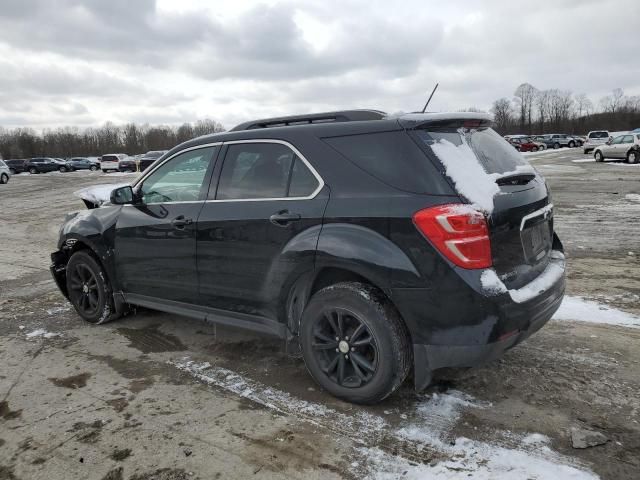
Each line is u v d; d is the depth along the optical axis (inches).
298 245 125.8
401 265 111.1
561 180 713.0
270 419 122.3
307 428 117.8
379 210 114.7
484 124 131.7
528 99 4439.0
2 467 107.8
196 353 163.2
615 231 333.4
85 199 213.8
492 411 121.5
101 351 167.3
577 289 211.9
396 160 115.8
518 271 117.8
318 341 129.6
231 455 109.0
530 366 142.9
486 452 106.3
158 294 167.2
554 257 139.9
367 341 120.5
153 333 181.8
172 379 145.3
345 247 117.8
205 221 147.2
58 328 190.9
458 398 127.7
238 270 141.3
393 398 129.1
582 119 4180.6
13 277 274.7
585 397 126.0
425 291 109.6
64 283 207.2
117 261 177.8
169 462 107.3
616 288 211.2
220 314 150.6
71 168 1924.2
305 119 140.6
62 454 111.3
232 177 145.6
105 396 136.5
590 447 106.4
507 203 114.7
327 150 126.6
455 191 108.3
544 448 106.8
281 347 165.2
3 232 445.7
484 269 107.0
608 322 173.5
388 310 117.8
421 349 113.5
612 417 117.2
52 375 150.6
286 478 101.2
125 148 4660.4
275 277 132.9
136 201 172.1
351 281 125.7
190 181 156.5
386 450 108.6
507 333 108.6
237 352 162.7
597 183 649.6
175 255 157.2
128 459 108.7
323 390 135.0
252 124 151.6
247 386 139.5
